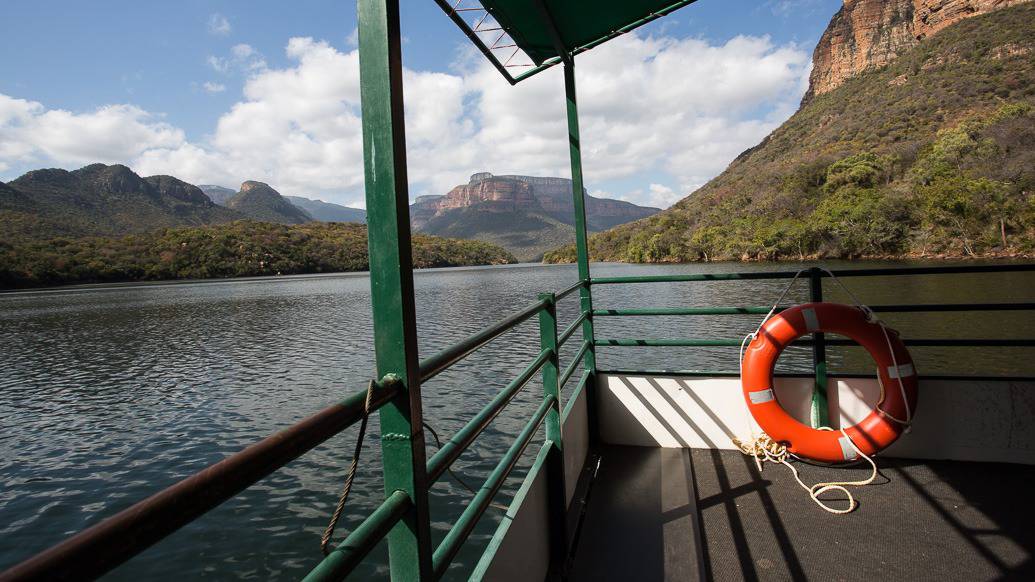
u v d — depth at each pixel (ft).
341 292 241.14
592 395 9.89
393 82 3.20
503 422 44.47
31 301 232.53
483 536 28.17
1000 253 160.86
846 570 6.03
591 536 6.97
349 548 2.41
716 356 66.49
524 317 5.34
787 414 8.72
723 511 7.42
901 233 189.16
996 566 5.95
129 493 38.81
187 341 109.09
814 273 8.87
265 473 2.06
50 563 1.26
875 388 8.70
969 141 204.54
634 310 9.78
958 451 8.46
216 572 27.43
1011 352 59.21
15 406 62.64
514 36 9.09
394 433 3.16
